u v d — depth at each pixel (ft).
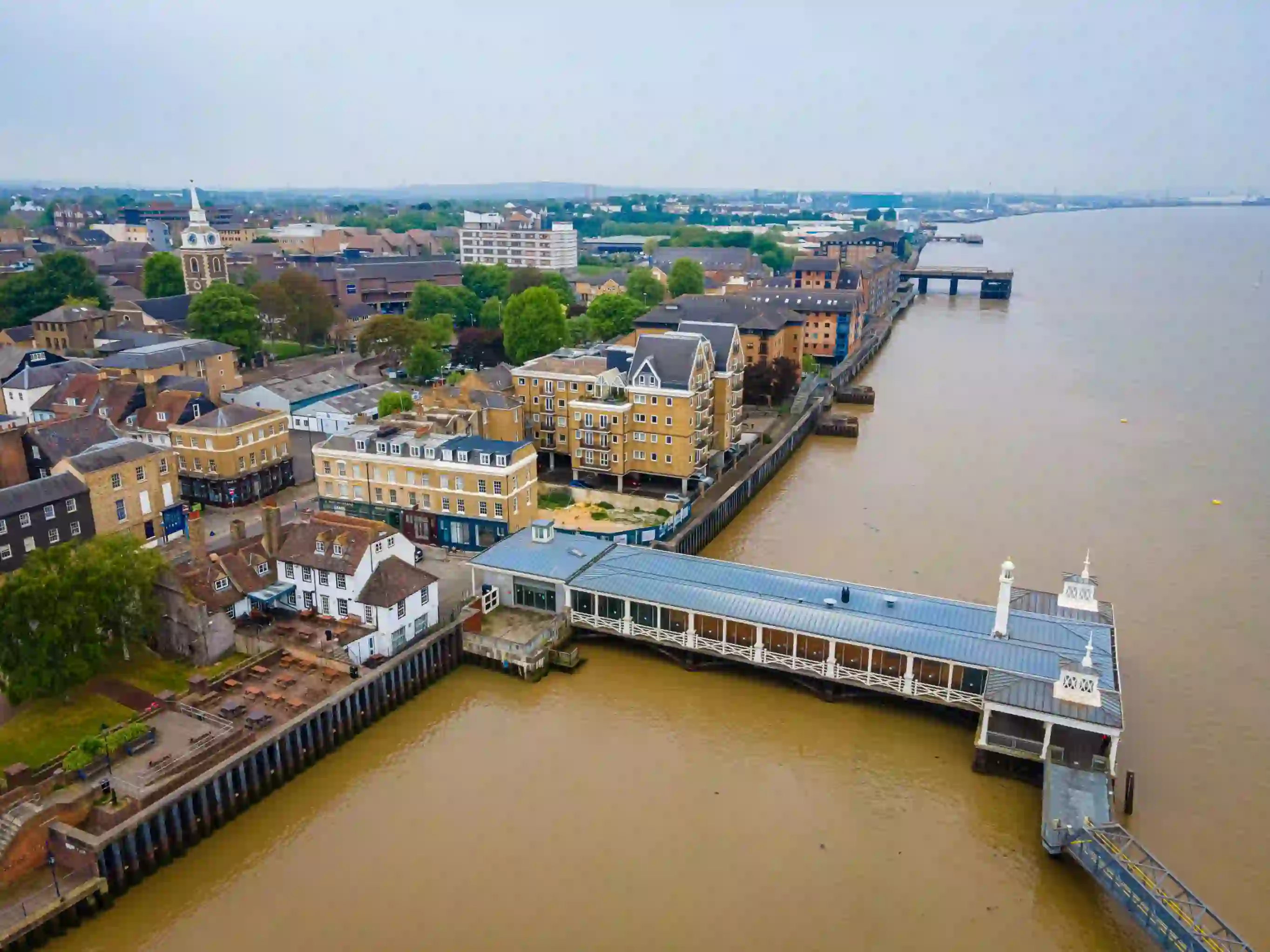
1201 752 222.28
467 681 256.93
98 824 179.11
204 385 414.62
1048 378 618.03
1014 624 240.94
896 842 194.49
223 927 172.14
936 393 580.30
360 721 231.71
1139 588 307.99
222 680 231.30
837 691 244.22
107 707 224.33
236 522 284.41
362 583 253.65
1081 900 179.52
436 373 538.06
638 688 252.21
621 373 390.01
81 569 223.10
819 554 336.70
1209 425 498.28
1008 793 209.56
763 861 188.85
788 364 516.32
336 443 343.05
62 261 616.39
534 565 279.28
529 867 186.91
